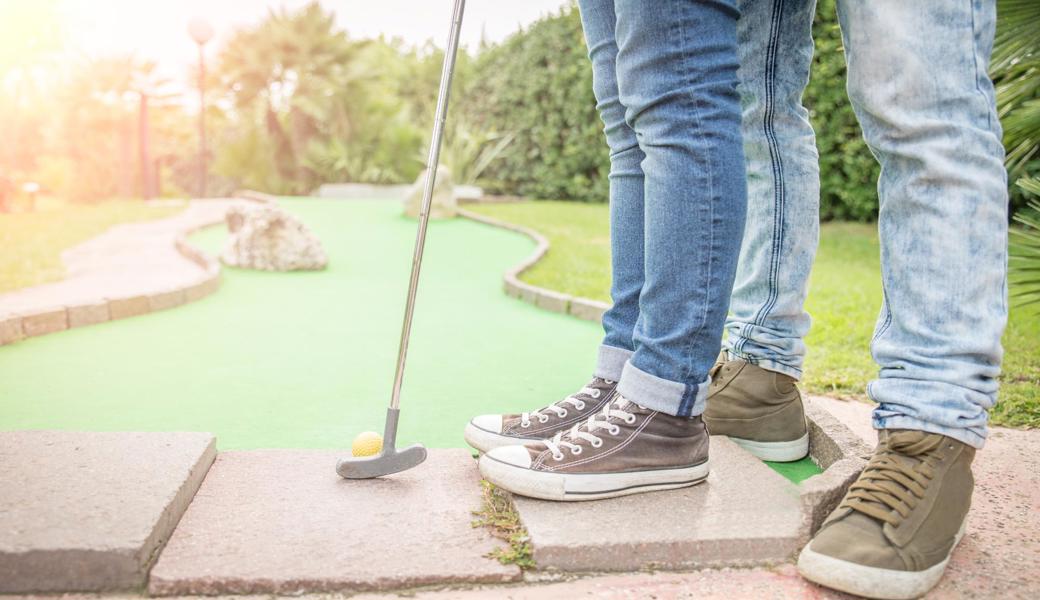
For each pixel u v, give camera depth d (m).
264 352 2.95
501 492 1.53
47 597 1.19
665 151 1.43
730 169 1.42
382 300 4.15
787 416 1.86
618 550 1.31
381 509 1.46
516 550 1.32
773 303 1.83
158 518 1.30
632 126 1.53
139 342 3.07
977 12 1.27
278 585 1.21
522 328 3.52
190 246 5.54
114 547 1.20
